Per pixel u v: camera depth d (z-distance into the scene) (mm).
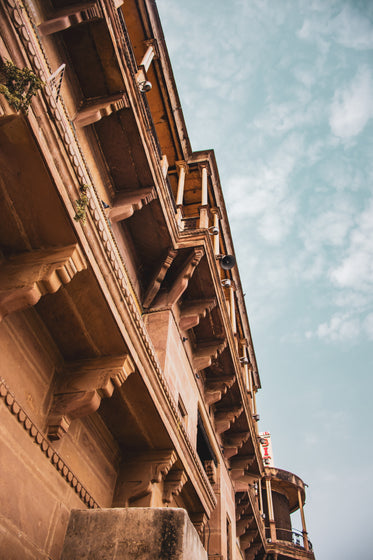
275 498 26719
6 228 4871
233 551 12742
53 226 4793
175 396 8742
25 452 4742
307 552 23391
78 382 5621
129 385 6164
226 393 13578
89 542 4625
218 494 12398
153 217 9273
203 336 11711
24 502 4570
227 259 13102
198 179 14531
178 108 13211
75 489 5590
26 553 4434
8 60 3936
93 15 6598
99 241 5152
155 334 9102
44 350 5520
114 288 5457
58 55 6926
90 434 6266
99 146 8211
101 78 7363
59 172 4531
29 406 5039
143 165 8461
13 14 3934
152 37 11406
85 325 5578
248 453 15555
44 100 4277
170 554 4336
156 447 7004
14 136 4191
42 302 5363
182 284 9734
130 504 6605
